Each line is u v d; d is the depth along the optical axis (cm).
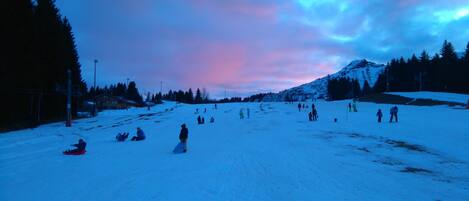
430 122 3647
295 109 7356
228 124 4447
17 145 2652
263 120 4906
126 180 1273
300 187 1155
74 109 6594
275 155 1869
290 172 1412
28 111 5200
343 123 3931
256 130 3497
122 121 5353
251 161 1677
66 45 6500
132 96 15762
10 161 1827
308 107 7662
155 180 1266
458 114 4512
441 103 6309
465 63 10188
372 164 1623
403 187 1179
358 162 1673
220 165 1576
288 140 2589
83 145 2055
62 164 1683
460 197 1057
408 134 2780
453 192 1120
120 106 10975
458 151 1994
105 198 1024
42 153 2138
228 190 1108
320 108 7244
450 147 2128
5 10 4506
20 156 2020
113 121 5378
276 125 4031
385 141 2456
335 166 1562
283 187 1152
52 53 5822
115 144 2569
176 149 2008
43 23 5691
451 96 7338
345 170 1472
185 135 2020
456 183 1255
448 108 5606
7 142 2802
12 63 4641
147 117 6209
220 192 1083
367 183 1230
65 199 1028
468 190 1149
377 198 1025
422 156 1862
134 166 1580
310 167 1528
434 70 11325
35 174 1441
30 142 2858
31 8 5284
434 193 1104
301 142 2464
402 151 2028
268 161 1677
